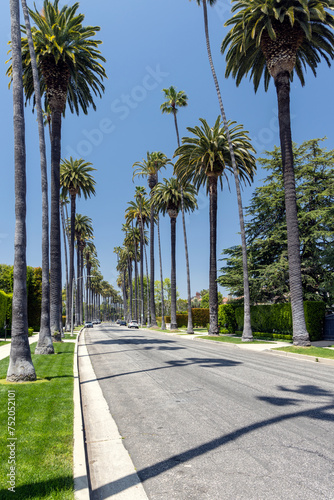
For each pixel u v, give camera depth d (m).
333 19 19.33
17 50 11.12
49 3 23.20
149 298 59.75
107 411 7.44
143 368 12.74
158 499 3.79
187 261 39.00
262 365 13.42
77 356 17.45
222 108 26.19
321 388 9.04
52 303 23.81
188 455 4.94
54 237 24.08
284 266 28.97
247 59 23.34
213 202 31.61
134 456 5.04
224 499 3.71
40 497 3.50
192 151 30.56
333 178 30.23
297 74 23.80
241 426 6.06
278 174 32.88
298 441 5.31
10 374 9.76
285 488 3.91
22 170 10.66
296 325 18.94
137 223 79.50
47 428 5.64
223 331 36.62
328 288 26.41
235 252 35.03
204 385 9.48
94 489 4.11
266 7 18.80
